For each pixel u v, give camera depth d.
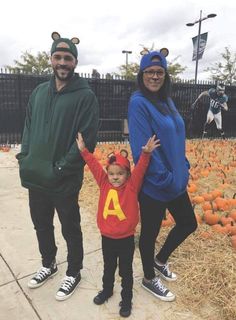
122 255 2.83
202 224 4.52
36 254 3.85
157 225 2.95
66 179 2.90
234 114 15.21
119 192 2.75
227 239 4.12
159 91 2.91
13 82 10.91
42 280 3.27
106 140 12.55
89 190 6.05
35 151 2.92
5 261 3.69
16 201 5.55
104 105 12.30
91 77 12.27
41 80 11.21
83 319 2.86
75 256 3.14
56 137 2.83
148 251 3.02
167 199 2.88
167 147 2.77
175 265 3.58
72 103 2.81
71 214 3.03
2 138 11.06
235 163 8.10
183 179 2.94
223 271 3.33
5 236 4.28
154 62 2.73
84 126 2.86
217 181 6.76
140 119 2.72
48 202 3.08
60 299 3.06
